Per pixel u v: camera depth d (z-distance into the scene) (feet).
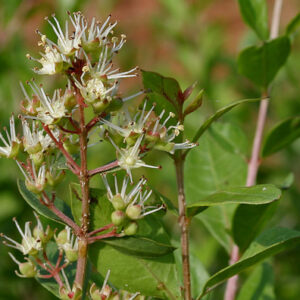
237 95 2.34
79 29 1.38
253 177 1.67
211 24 2.52
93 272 1.51
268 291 1.61
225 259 1.92
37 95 1.38
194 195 1.66
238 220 1.55
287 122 1.64
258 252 1.40
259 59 1.65
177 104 1.43
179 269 1.53
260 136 1.69
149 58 2.64
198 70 2.39
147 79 1.42
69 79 1.37
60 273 1.44
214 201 1.38
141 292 1.44
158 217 1.45
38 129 1.44
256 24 1.70
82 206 1.38
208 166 1.68
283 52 1.64
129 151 1.38
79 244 1.38
